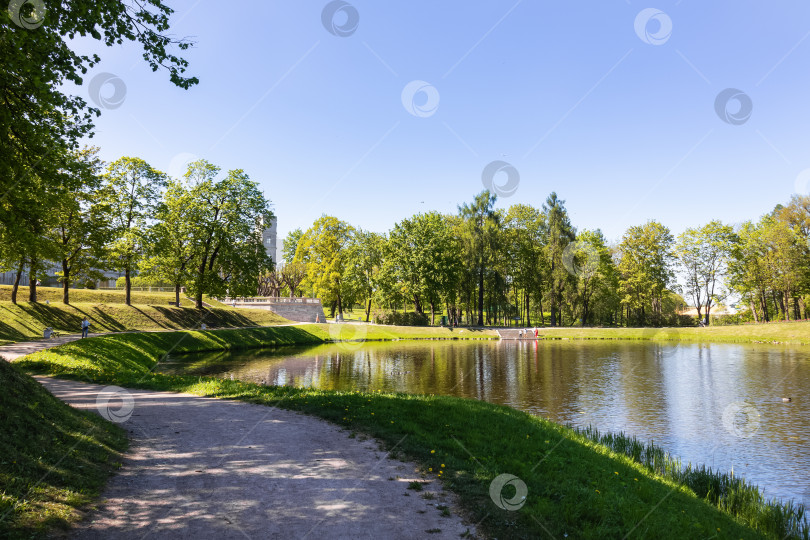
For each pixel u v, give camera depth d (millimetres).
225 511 6410
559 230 67938
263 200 50844
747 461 14250
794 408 21016
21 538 5031
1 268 36219
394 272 65875
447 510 6762
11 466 6297
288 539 5688
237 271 49219
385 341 56844
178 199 46219
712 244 66625
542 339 59781
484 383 27531
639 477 10141
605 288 71562
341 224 69500
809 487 12242
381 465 8578
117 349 31031
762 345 49594
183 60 10602
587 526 6695
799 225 58531
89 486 6781
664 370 32688
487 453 9742
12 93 10391
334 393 15695
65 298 41688
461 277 66500
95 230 38938
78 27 9570
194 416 11859
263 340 49625
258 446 9438
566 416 19688
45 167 11625
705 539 7199
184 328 47719
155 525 5895
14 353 23062
